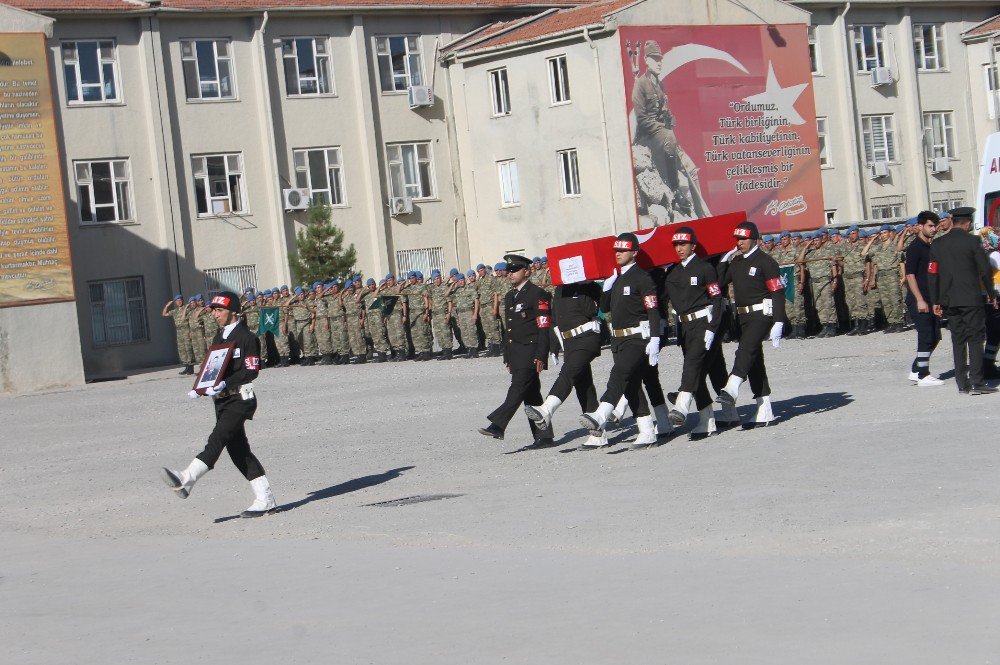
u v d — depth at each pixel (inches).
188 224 2123.5
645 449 681.6
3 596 461.1
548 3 2407.7
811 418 709.3
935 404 709.3
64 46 2031.3
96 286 2048.5
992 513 418.9
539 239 2231.8
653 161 2129.7
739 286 689.6
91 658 357.7
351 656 332.2
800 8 2346.2
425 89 2282.2
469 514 536.1
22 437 1083.3
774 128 2294.5
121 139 2069.4
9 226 1692.9
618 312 682.2
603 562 416.5
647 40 2124.8
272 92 2194.9
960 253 732.7
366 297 1642.5
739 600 347.9
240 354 601.3
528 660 312.3
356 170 2265.0
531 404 742.5
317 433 911.0
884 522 423.5
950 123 2635.3
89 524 627.5
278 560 482.3
